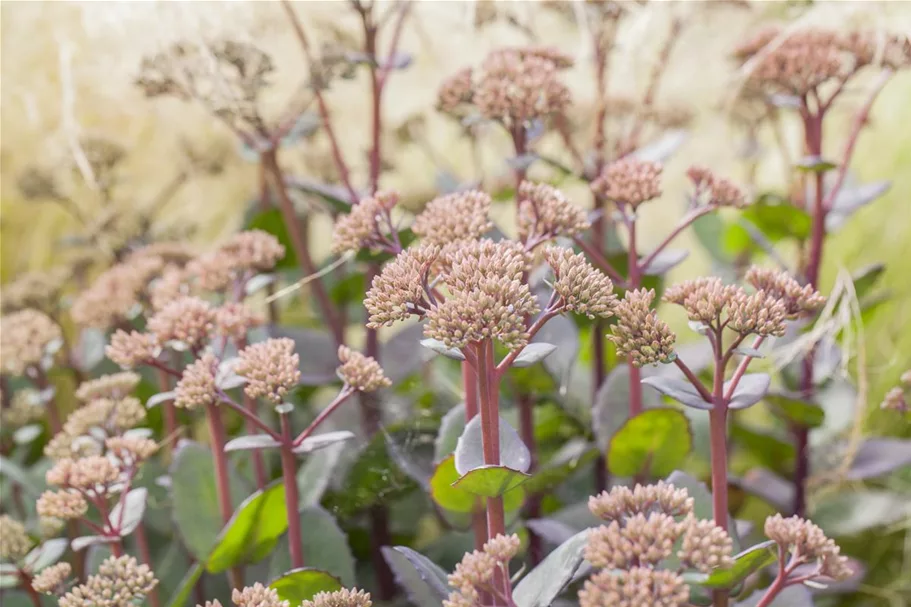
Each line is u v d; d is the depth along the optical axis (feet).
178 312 4.90
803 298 4.68
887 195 8.18
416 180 8.89
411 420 5.49
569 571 4.58
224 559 4.95
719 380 4.64
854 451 5.50
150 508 5.36
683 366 4.62
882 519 5.69
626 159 5.03
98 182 5.97
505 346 4.54
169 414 5.45
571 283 4.58
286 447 4.81
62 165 6.07
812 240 5.46
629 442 5.01
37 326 5.39
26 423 5.64
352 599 4.57
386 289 4.58
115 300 5.30
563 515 5.19
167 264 5.50
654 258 5.11
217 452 4.95
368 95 7.52
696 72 7.70
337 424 5.69
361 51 5.67
